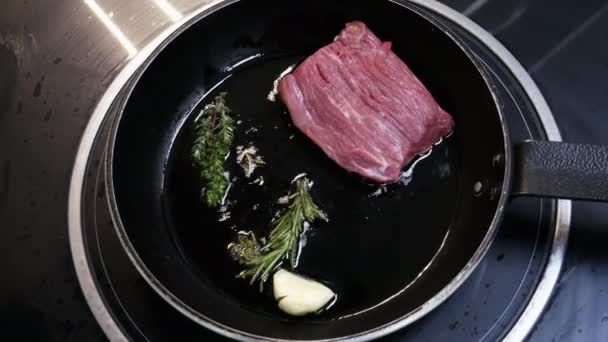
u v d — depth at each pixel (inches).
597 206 9.3
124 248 8.2
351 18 11.3
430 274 9.3
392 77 10.6
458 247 9.4
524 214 9.3
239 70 11.6
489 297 8.7
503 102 10.3
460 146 10.4
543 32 11.4
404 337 8.4
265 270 9.2
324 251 9.6
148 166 10.3
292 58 11.7
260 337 7.5
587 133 10.1
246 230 9.9
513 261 8.9
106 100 10.6
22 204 9.7
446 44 10.3
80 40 11.6
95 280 8.9
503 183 8.4
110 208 8.4
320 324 8.8
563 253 8.9
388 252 9.6
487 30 11.4
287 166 10.6
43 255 9.2
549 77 10.8
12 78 11.2
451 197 10.1
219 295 9.1
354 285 9.3
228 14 10.7
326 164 10.6
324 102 10.7
